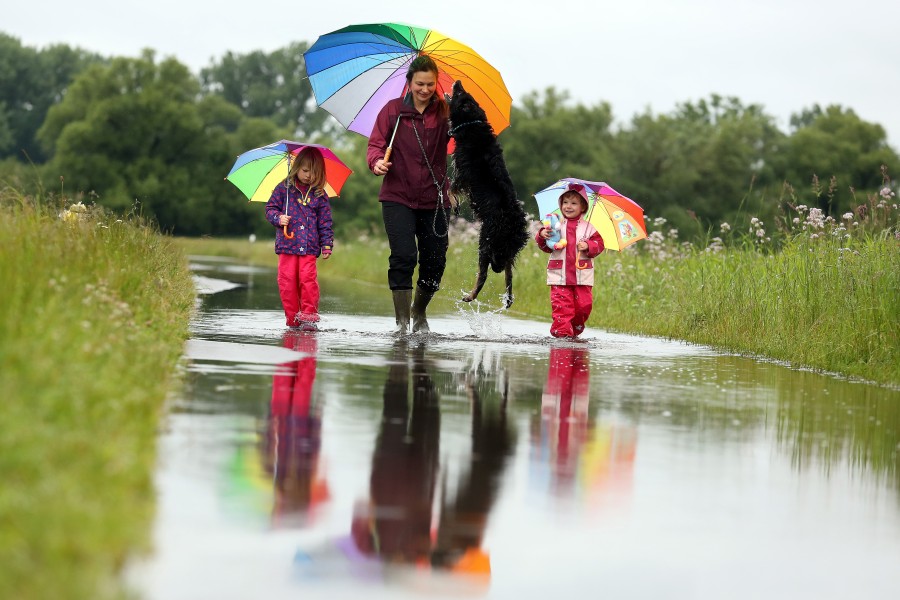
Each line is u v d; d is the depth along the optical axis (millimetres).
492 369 23797
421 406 18250
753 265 38031
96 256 23531
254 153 36062
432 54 31000
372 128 30969
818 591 10117
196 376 20172
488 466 14094
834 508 12891
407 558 10406
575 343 31203
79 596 8562
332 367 22516
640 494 13070
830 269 32156
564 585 9930
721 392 21750
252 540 10547
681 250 47312
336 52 31312
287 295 31594
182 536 10516
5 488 10266
